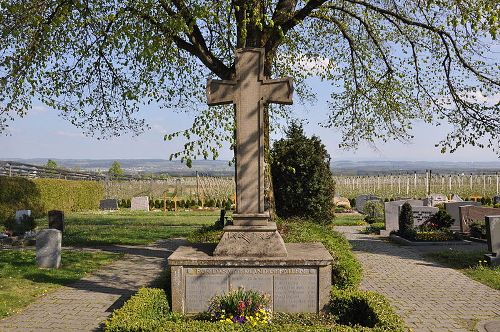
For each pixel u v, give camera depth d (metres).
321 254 7.84
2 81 11.87
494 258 12.73
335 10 16.17
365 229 23.77
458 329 7.40
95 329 7.42
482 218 19.53
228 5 10.16
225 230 7.71
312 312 7.46
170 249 16.23
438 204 28.39
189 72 14.42
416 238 18.28
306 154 17.91
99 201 42.41
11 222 18.94
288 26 13.13
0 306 8.62
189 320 6.89
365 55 16.22
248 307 6.98
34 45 11.86
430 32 14.94
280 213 18.02
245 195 7.88
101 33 12.24
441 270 12.57
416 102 15.62
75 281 10.95
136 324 6.08
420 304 8.95
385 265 13.40
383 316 6.27
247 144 7.91
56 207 33.56
